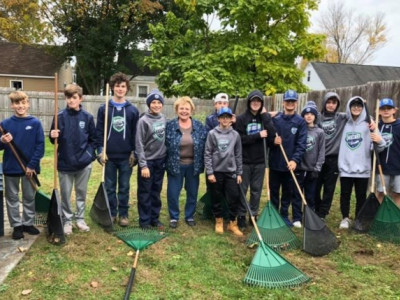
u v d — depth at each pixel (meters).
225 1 13.02
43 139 4.54
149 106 4.91
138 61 25.67
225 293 3.45
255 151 5.09
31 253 4.19
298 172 5.24
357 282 3.68
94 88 26.30
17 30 23.94
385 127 5.02
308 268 3.98
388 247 4.54
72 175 4.77
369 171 5.12
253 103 4.99
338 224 5.37
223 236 4.88
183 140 5.03
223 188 5.01
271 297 3.39
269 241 4.57
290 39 13.97
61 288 3.47
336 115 5.37
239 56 12.80
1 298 3.28
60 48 25.75
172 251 4.34
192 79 12.80
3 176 4.49
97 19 24.33
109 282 3.61
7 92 14.85
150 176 4.98
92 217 5.06
